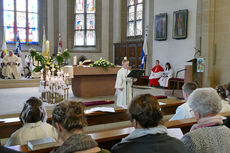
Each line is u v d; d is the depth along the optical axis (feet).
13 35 56.95
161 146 4.92
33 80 42.57
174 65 40.40
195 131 6.05
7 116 19.97
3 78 42.83
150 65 45.68
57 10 58.80
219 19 32.09
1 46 54.85
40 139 7.22
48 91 23.15
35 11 58.54
